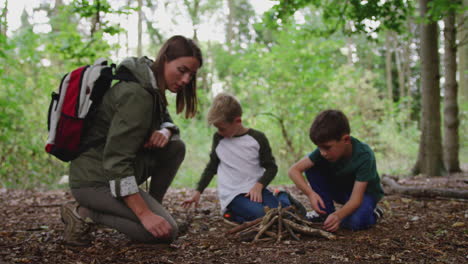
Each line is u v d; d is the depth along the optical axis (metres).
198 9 15.12
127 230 2.17
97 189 2.15
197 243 2.33
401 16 5.19
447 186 4.68
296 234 2.44
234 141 2.91
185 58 2.10
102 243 2.30
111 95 2.10
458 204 3.32
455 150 6.33
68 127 2.08
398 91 20.69
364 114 10.76
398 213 3.09
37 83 6.36
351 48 15.88
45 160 6.23
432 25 6.08
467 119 10.99
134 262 1.96
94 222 2.27
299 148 7.28
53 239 2.42
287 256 2.03
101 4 4.55
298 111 7.10
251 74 7.36
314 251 2.11
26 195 4.52
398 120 11.10
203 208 3.58
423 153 6.18
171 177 2.67
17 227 2.79
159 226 2.05
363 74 12.42
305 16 6.92
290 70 7.16
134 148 2.06
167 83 2.17
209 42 15.77
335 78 7.77
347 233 2.50
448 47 6.39
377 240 2.31
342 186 2.82
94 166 2.15
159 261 1.98
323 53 7.32
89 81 2.07
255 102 7.96
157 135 2.23
